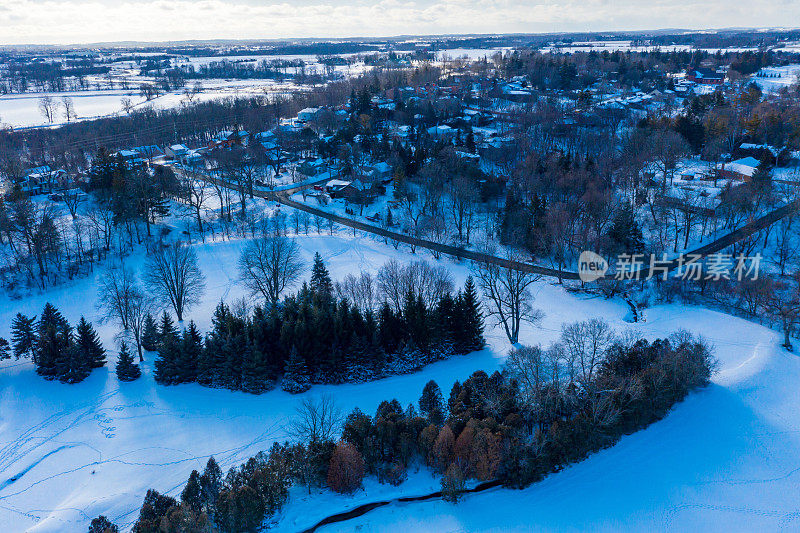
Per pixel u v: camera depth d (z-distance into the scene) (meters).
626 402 72.81
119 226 149.50
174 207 170.50
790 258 128.75
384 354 89.50
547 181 160.62
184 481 68.94
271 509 62.25
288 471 65.69
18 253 135.00
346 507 63.50
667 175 171.88
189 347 89.62
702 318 102.56
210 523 57.91
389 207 169.50
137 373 91.75
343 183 183.75
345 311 92.06
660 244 137.38
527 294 108.75
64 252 138.75
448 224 157.88
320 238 150.88
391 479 66.56
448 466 66.38
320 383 88.75
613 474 67.44
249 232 154.25
